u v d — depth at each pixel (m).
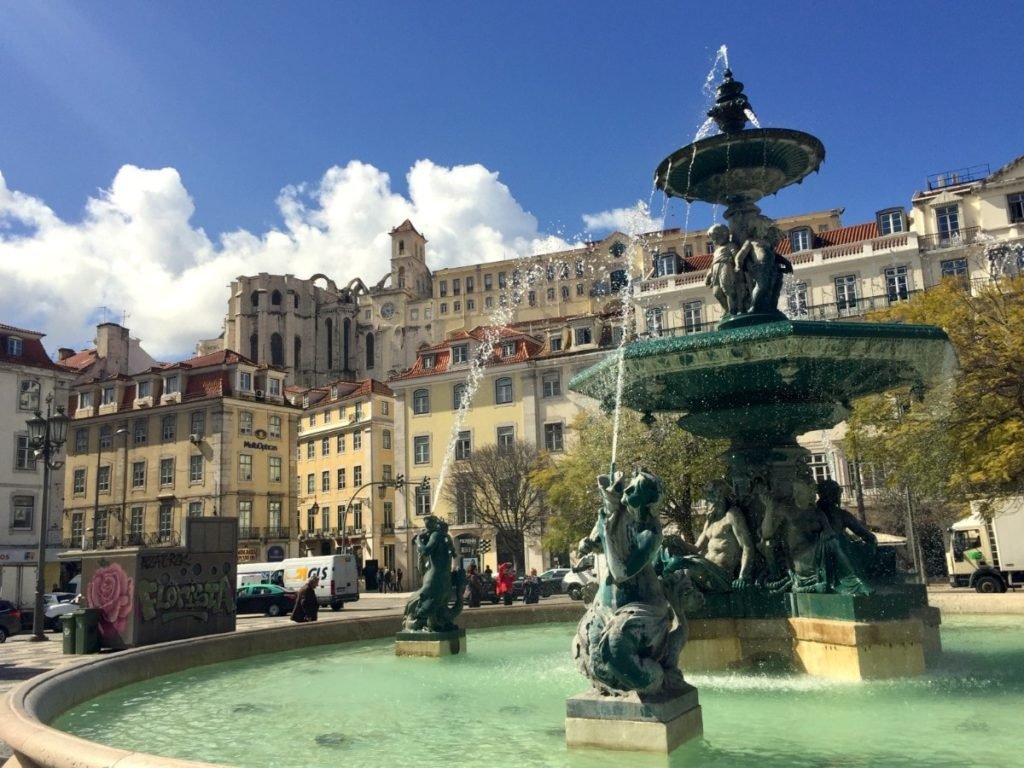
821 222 78.94
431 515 9.59
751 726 5.10
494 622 12.97
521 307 93.88
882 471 27.17
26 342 42.25
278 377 56.62
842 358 7.48
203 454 52.47
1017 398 16.55
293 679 7.83
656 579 4.72
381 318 122.44
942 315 18.06
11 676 11.78
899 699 5.88
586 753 4.40
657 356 7.75
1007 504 23.42
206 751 4.88
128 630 13.26
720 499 8.09
